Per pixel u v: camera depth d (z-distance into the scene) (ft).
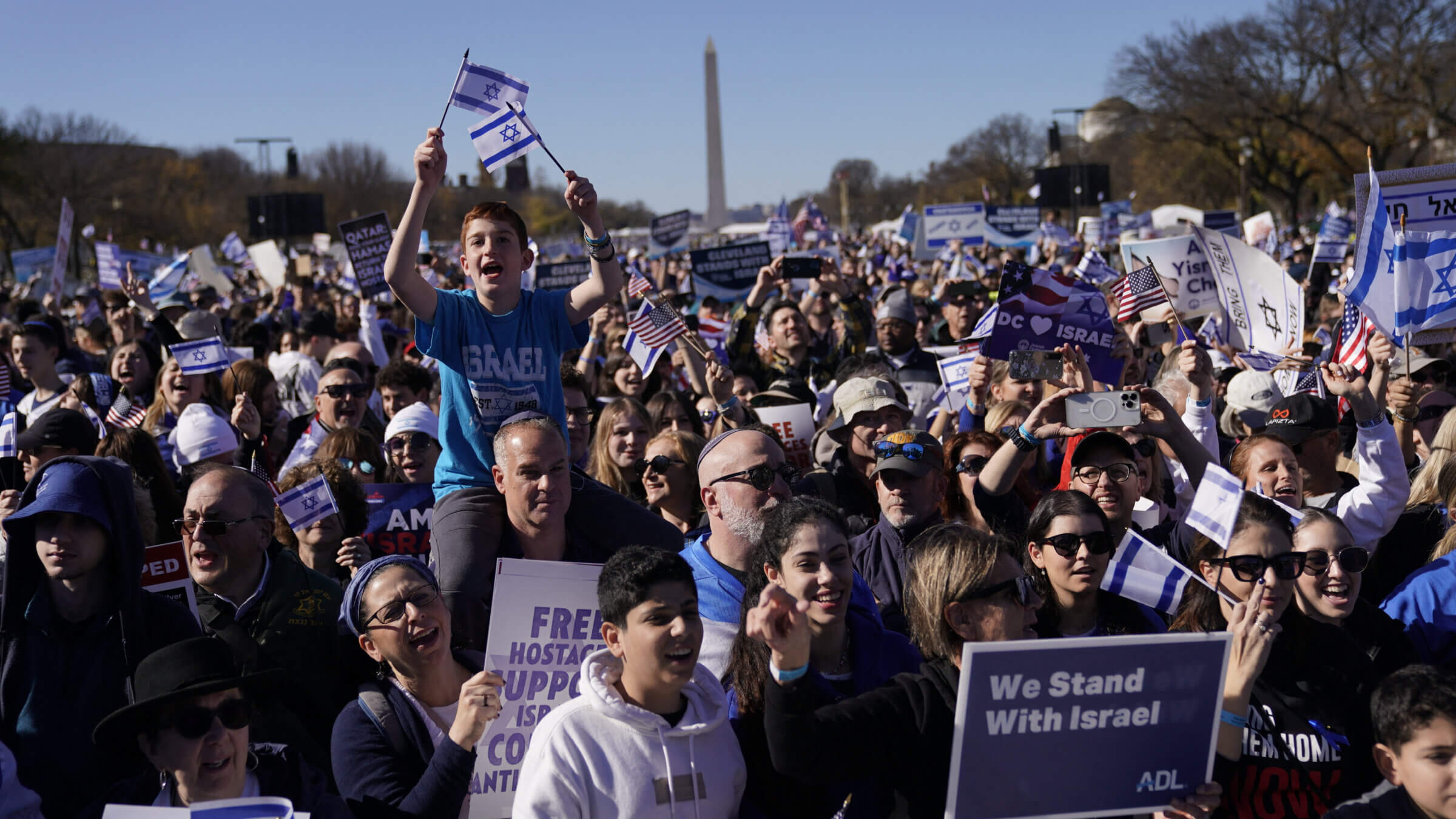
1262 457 16.05
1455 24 145.07
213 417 19.76
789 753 10.01
